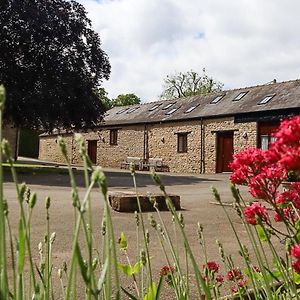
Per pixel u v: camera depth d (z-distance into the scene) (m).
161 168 29.23
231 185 1.66
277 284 2.47
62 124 23.78
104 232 1.60
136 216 2.28
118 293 1.12
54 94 21.78
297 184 1.80
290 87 24.69
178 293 1.84
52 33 22.77
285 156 1.30
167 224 7.42
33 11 22.02
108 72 25.22
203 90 52.19
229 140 25.62
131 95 67.50
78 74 23.62
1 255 0.95
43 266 1.71
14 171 1.03
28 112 20.86
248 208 1.90
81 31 24.03
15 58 22.17
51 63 22.34
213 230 7.02
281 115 22.66
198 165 27.05
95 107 24.31
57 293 3.35
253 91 26.81
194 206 10.30
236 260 4.80
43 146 42.44
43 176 18.47
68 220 7.41
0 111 0.90
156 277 4.05
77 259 0.96
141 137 31.09
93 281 1.04
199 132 27.19
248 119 24.33
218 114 25.91
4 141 0.94
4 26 21.52
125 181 18.05
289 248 1.79
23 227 1.07
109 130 33.75
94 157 35.22
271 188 1.71
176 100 32.59
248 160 1.71
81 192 12.21
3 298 0.97
